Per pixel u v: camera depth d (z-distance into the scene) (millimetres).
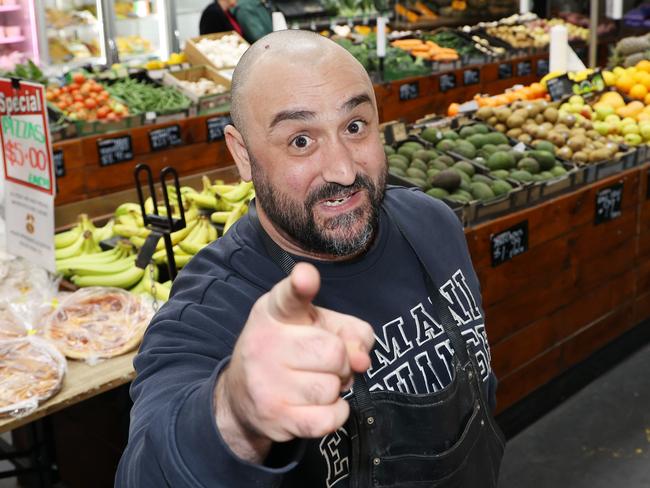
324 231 1094
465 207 3074
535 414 3514
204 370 1051
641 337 4090
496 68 7293
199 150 5457
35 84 2467
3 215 3066
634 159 3857
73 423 3002
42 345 2252
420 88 6688
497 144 3750
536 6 9055
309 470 1166
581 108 4309
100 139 4945
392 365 1233
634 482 3119
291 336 633
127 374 2221
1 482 3260
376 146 1109
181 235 2885
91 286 2748
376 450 1196
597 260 3678
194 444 781
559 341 3570
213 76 6215
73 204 3416
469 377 1286
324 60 1064
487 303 3178
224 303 1169
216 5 7039
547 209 3332
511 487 3131
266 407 633
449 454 1241
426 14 8789
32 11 7367
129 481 907
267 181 1105
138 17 7914
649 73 4852
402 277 1290
